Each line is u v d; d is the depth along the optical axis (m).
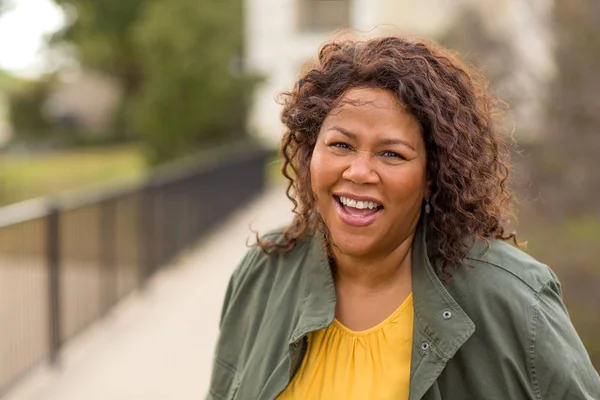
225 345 2.16
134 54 33.78
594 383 1.71
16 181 23.23
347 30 2.19
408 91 1.75
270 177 21.75
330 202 1.85
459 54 2.22
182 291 8.34
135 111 20.20
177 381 5.59
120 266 7.49
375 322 1.89
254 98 22.91
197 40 19.77
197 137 20.30
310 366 1.91
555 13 8.30
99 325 6.86
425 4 23.17
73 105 43.88
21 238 5.32
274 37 29.14
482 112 1.91
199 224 11.12
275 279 2.09
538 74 8.56
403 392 1.79
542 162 7.89
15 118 42.94
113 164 30.64
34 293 5.55
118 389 5.42
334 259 1.99
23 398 5.19
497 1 9.14
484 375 1.74
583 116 8.05
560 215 7.70
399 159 1.77
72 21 37.62
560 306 1.79
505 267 1.79
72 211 6.23
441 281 1.81
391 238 1.84
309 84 1.89
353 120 1.77
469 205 1.84
